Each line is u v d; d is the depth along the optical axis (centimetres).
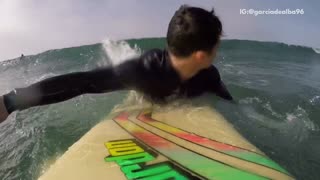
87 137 147
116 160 127
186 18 153
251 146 140
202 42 153
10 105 160
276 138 174
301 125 191
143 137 147
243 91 237
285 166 152
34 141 181
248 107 206
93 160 128
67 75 166
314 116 204
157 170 118
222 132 154
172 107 180
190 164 123
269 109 209
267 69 296
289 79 272
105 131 154
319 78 278
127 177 115
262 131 179
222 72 284
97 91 171
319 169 152
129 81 173
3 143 185
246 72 286
